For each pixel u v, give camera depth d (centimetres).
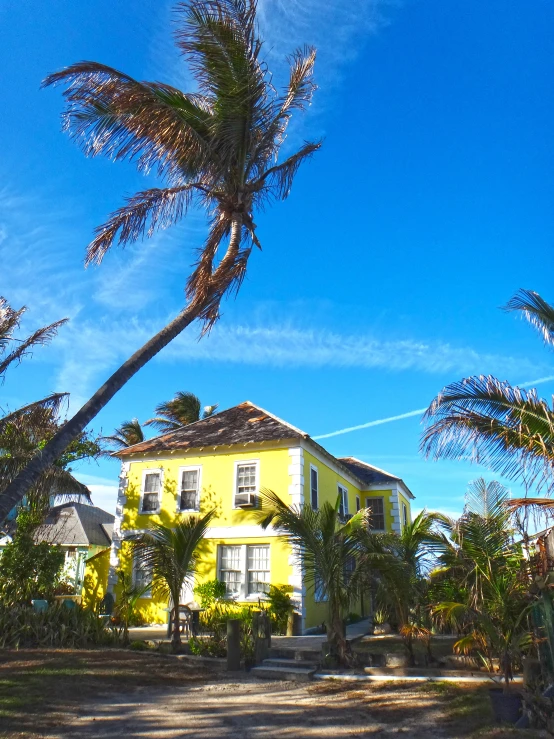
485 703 794
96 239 1082
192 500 2081
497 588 966
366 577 1126
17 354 1614
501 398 873
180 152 1028
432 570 1193
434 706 818
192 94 1114
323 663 1108
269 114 1152
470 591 1024
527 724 699
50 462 858
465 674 980
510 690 823
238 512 1973
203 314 1134
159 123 991
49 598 1612
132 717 786
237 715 801
